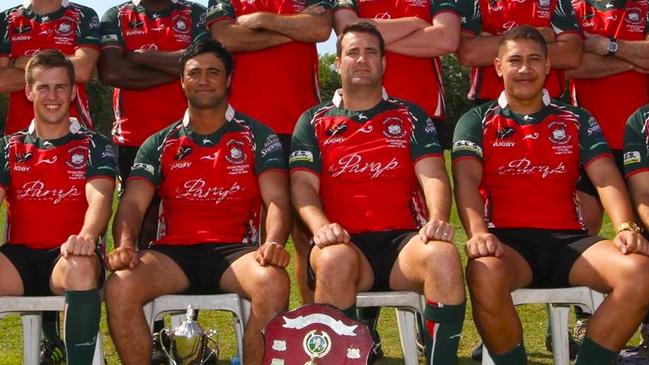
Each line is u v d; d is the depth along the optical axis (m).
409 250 4.14
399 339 5.69
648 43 5.41
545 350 5.34
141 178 4.61
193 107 4.62
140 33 5.64
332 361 3.46
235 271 4.29
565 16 5.41
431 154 4.55
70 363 4.11
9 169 4.62
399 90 5.35
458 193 4.48
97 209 4.44
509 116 4.64
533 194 4.57
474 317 4.10
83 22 5.59
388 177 4.54
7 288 4.36
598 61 5.50
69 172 4.60
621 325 4.03
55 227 4.57
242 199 4.63
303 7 5.40
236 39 5.33
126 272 4.14
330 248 4.05
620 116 5.52
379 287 4.35
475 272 4.02
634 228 4.24
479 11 5.47
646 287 3.97
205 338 4.07
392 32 5.29
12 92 5.50
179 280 4.36
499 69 4.69
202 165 4.61
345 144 4.58
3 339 5.72
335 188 4.57
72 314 4.06
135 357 4.11
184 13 5.69
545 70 4.58
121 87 5.58
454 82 19.88
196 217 4.61
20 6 5.62
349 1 5.41
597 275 4.16
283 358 3.48
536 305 6.50
